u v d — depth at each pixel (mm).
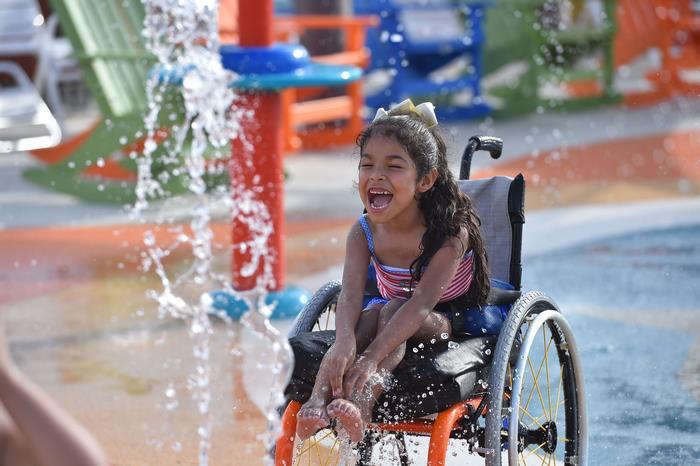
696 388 8555
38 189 16797
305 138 20641
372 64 21609
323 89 21531
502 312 6332
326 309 6734
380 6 21250
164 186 15648
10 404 3393
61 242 13531
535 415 7801
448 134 6336
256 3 10008
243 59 9898
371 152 5941
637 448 7398
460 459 7133
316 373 5766
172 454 7301
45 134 21000
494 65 24234
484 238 6641
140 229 14078
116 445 7449
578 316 10414
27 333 10023
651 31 26266
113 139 15602
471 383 5715
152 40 14414
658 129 21625
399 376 5586
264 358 9180
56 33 24594
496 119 23156
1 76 23312
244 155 10305
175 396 8352
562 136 20953
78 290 11477
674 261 12367
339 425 5766
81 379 8773
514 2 22719
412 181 5914
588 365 9086
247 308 10328
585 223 14258
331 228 14266
